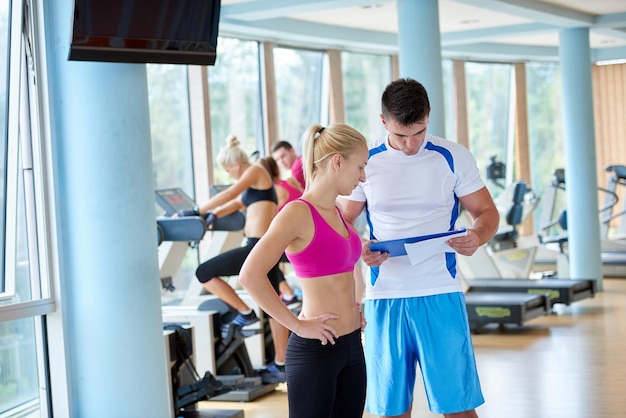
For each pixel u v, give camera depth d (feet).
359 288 12.18
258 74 34.63
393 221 11.97
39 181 14.82
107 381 14.93
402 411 11.84
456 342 11.64
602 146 47.73
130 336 14.94
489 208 11.91
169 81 30.99
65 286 14.99
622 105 47.11
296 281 28.66
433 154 11.75
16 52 14.65
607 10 33.09
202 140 31.68
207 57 14.60
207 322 20.25
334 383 10.16
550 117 49.19
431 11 25.76
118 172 14.82
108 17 13.57
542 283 31.12
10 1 14.56
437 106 25.80
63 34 14.71
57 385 14.99
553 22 33.01
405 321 11.74
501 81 47.14
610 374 20.66
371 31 36.06
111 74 14.75
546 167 49.49
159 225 20.99
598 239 34.88
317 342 10.01
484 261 33.17
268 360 22.50
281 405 19.38
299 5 27.30
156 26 13.99
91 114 14.69
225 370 20.83
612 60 45.16
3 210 14.79
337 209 10.41
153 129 30.35
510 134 47.98
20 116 14.80
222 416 17.90
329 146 10.03
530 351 23.93
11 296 14.55
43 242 14.83
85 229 14.83
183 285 31.40
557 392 19.29
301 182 24.89
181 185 31.63
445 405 11.65
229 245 24.27
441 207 11.91
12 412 14.44
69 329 15.06
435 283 11.68
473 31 36.63
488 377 21.12
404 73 26.05
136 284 14.98
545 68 48.73
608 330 26.48
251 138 34.63
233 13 28.35
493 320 26.84
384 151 11.87
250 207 21.26
